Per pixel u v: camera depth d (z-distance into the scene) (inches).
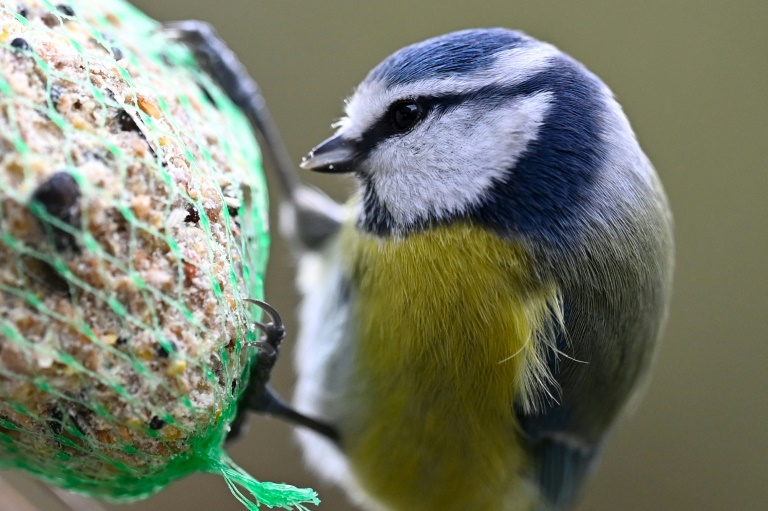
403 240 40.1
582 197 40.1
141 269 39.1
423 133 40.2
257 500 39.6
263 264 40.0
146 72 39.7
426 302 40.1
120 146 39.2
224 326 39.4
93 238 39.0
